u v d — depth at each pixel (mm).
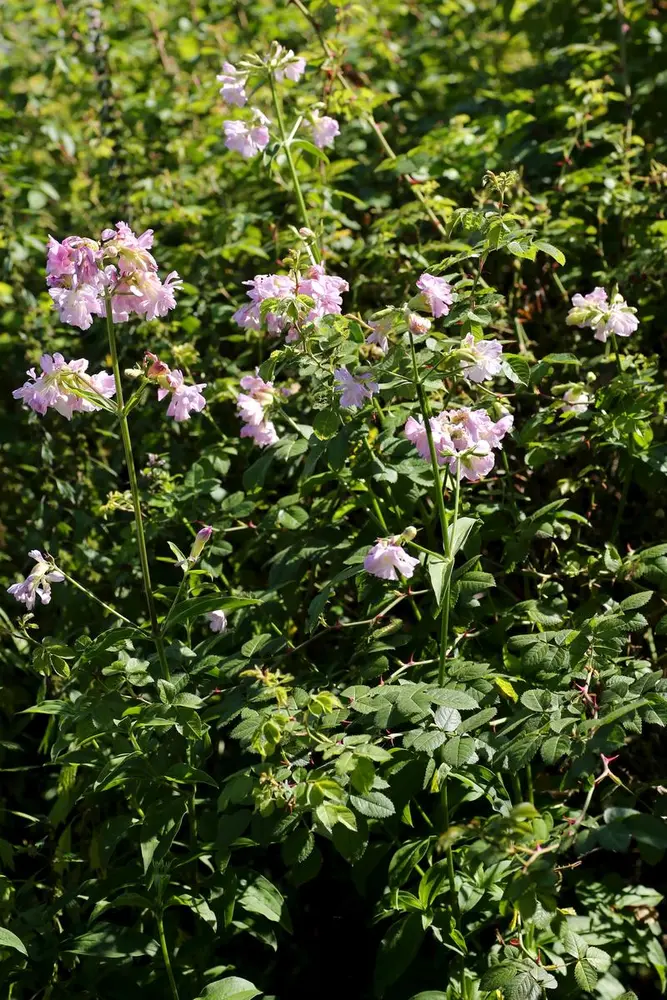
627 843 1115
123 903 1244
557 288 1616
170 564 1526
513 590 1478
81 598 1539
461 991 1240
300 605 1461
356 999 1400
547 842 1165
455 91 1883
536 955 1230
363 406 1358
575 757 1140
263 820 1233
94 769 1373
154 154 1851
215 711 1266
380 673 1258
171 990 1253
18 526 1707
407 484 1375
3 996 1300
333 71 1650
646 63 1757
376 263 1608
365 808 1149
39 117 2092
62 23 2051
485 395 1392
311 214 1650
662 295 1576
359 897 1415
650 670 1327
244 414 1335
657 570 1288
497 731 1284
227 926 1285
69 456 1656
